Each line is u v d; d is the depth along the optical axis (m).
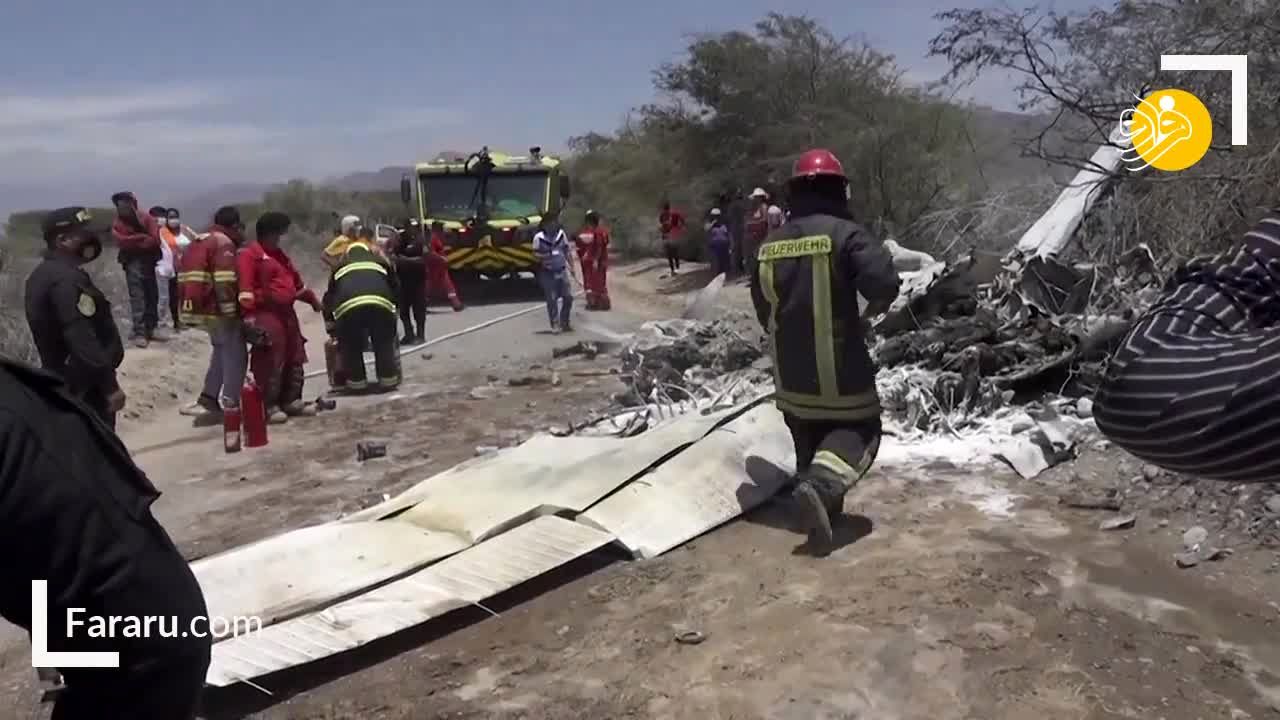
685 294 21.80
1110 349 7.07
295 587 4.87
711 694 4.04
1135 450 1.37
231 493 7.41
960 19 9.78
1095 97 9.92
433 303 20.39
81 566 1.53
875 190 20.45
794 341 5.36
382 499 7.01
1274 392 1.19
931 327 7.91
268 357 9.48
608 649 4.46
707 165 28.39
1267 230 1.41
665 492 5.98
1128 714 3.71
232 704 4.14
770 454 6.48
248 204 38.62
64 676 1.63
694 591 4.96
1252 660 4.03
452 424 9.24
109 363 6.74
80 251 6.71
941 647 4.24
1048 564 4.96
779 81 25.58
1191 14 9.23
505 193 20.19
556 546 5.34
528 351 13.73
